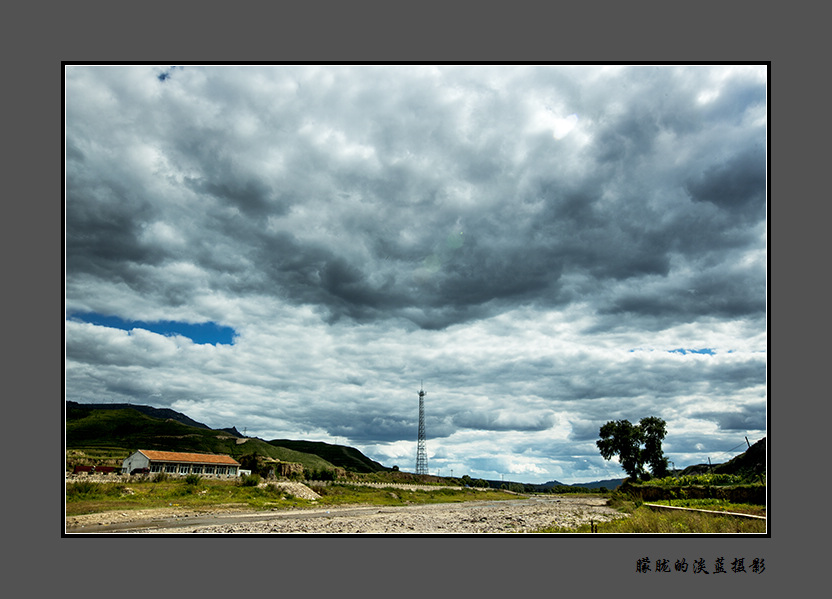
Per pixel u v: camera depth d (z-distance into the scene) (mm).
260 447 173000
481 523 42125
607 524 35938
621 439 93125
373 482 119688
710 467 89312
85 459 106375
